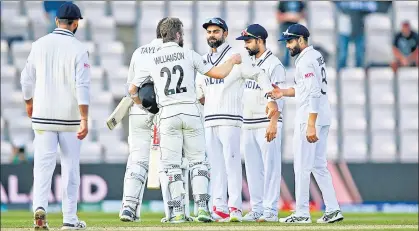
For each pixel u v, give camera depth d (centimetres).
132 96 3253
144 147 3550
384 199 6003
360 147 6738
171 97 3130
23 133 6581
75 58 2880
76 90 2870
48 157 2883
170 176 3189
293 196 5831
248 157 3691
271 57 3641
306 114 3484
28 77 2923
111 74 6869
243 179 5828
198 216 3275
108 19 7131
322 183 3588
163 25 3170
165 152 3169
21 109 6694
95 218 4534
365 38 7138
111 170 5828
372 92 6931
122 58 7000
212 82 3503
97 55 6938
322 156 3581
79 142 2933
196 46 7025
